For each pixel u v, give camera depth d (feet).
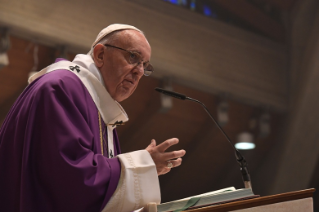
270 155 150.71
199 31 129.49
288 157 145.07
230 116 139.54
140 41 28.84
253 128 144.25
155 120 131.34
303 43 142.51
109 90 28.14
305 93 140.77
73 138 21.03
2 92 107.24
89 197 20.24
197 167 148.25
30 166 20.86
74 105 22.85
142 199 21.22
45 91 22.48
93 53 28.63
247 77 136.87
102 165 21.26
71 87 24.09
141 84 121.90
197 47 128.26
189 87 128.98
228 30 134.92
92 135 22.68
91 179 20.44
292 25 144.46
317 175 142.51
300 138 142.51
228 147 144.87
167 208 19.79
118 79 27.94
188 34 127.03
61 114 21.66
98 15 108.58
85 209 20.36
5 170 22.26
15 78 105.70
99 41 29.17
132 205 21.07
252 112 142.20
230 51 134.82
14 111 23.54
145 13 119.03
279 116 145.89
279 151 147.74
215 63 131.23
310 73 140.15
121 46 28.30
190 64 125.49
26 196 20.21
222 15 135.85
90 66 27.81
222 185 151.84
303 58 142.41
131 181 21.29
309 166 141.59
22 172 20.59
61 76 24.38
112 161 21.86
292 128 143.74
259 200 19.03
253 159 150.51
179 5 126.41
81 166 20.34
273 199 19.30
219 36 133.18
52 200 20.51
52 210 20.42
